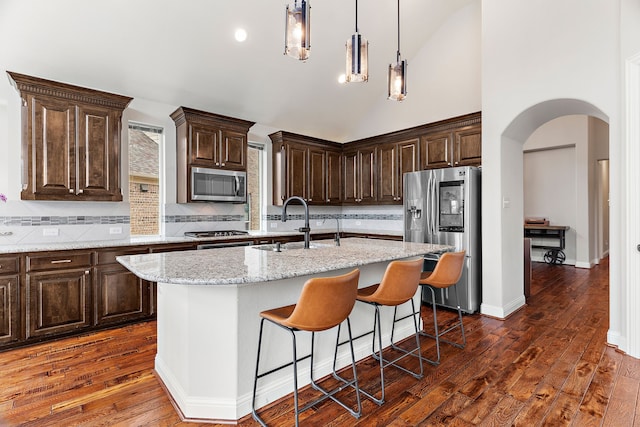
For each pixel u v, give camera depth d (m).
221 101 4.37
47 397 2.04
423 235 4.05
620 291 2.70
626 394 2.05
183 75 3.83
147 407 1.95
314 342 2.24
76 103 3.16
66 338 2.97
